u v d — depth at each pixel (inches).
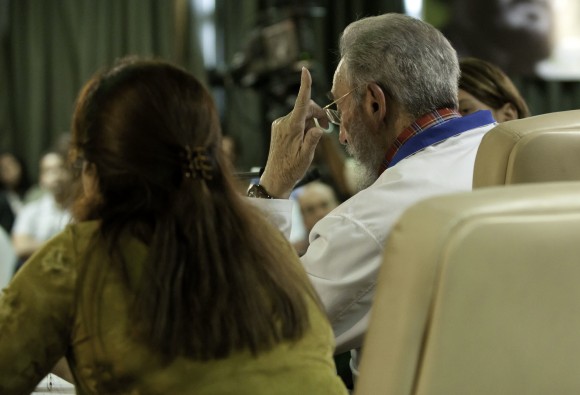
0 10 386.9
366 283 100.8
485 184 74.7
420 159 106.0
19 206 354.6
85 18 389.4
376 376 55.3
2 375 67.6
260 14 382.3
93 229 69.6
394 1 389.4
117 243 67.7
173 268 66.4
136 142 68.9
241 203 71.5
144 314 65.4
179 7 387.9
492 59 387.5
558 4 389.4
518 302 53.2
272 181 111.0
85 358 67.4
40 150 389.1
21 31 389.1
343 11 388.2
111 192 70.1
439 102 109.5
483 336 53.2
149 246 67.6
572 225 53.5
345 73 112.0
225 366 66.3
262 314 67.8
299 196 251.8
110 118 69.8
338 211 104.5
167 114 69.2
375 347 55.5
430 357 53.1
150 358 65.6
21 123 390.0
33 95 388.5
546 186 55.6
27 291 68.0
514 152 72.7
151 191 69.0
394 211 101.8
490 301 52.9
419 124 108.7
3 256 240.7
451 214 52.7
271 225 74.7
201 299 66.2
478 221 52.3
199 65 388.8
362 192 104.7
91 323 66.7
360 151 112.7
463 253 52.2
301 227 266.2
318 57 385.1
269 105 362.0
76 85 390.6
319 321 72.6
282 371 67.6
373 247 100.8
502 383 53.9
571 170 72.9
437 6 386.0
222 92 390.0
